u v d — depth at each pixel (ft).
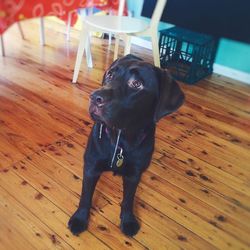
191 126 6.34
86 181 3.68
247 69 8.68
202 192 4.70
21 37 9.96
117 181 4.74
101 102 2.99
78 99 6.81
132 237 3.85
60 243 3.68
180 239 3.91
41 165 4.86
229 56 8.83
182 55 8.81
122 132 3.30
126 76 3.11
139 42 10.37
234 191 4.79
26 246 3.60
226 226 4.17
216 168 5.24
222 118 6.77
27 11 4.68
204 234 4.01
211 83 8.45
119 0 7.63
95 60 8.86
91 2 6.29
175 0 8.89
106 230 3.91
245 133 6.31
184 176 4.98
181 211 4.32
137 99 3.12
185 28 9.07
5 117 5.93
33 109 6.28
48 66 8.18
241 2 7.98
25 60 8.38
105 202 4.33
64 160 5.03
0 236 3.67
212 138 6.03
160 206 4.36
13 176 4.58
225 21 8.40
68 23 9.95
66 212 4.10
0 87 6.91
